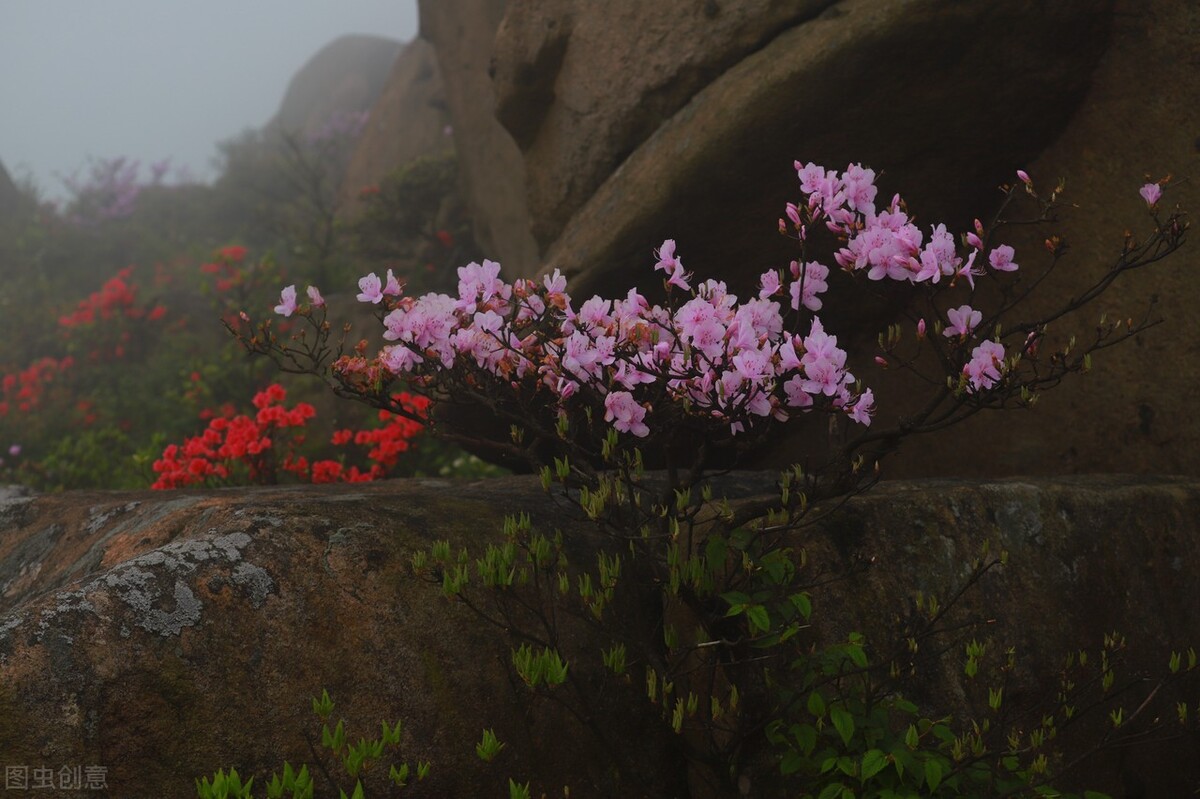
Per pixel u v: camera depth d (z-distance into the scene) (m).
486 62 7.05
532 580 2.48
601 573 2.27
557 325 2.73
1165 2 3.38
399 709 2.18
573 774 2.34
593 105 4.54
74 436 8.31
